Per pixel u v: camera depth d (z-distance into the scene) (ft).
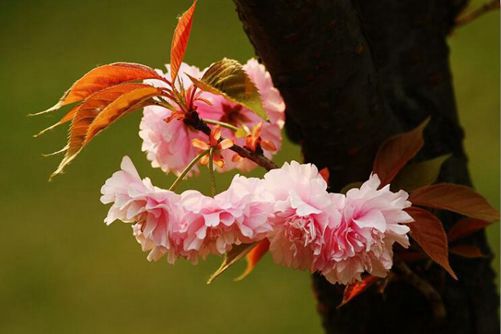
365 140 7.45
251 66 7.39
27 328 15.11
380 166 7.34
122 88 7.04
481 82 17.28
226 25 19.39
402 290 7.66
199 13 19.81
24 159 17.78
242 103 7.02
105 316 15.07
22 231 16.57
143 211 6.98
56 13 20.90
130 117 17.75
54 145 17.90
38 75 19.39
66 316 15.20
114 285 15.48
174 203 6.99
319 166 7.51
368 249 6.97
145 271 15.57
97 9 20.77
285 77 7.33
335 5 7.25
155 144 7.27
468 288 7.72
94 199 16.79
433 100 7.70
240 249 7.18
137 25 20.07
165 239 6.99
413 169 7.36
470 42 18.06
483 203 7.22
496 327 7.81
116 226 16.39
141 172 16.63
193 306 14.94
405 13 7.68
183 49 7.07
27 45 20.29
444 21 7.76
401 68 7.68
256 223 6.98
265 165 7.18
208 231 7.01
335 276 7.05
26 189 17.26
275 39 7.25
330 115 7.39
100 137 17.54
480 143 16.43
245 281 15.06
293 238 7.02
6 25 20.90
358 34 7.34
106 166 17.12
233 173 15.61
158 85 7.22
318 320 14.38
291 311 14.53
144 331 14.79
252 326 14.49
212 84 7.07
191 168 7.14
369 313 7.71
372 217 6.99
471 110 16.94
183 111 7.14
